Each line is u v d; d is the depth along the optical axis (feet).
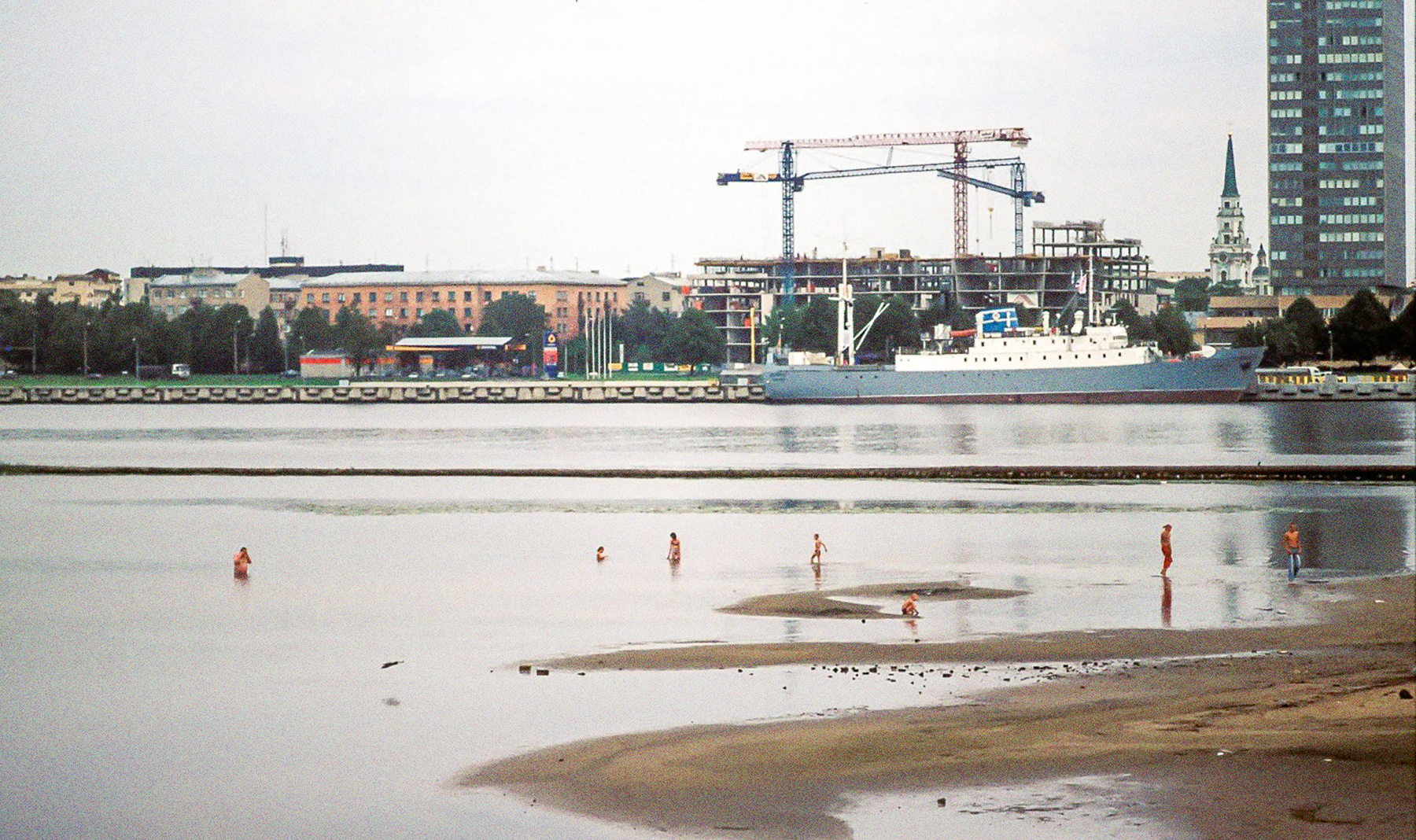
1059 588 239.50
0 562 282.56
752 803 130.11
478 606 229.45
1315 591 232.53
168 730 158.81
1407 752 138.31
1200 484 419.74
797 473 456.04
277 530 331.77
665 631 207.21
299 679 180.75
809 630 205.67
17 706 168.76
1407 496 382.42
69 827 130.82
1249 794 128.47
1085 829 122.01
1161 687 167.32
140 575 265.75
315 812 132.77
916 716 156.04
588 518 350.23
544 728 155.74
